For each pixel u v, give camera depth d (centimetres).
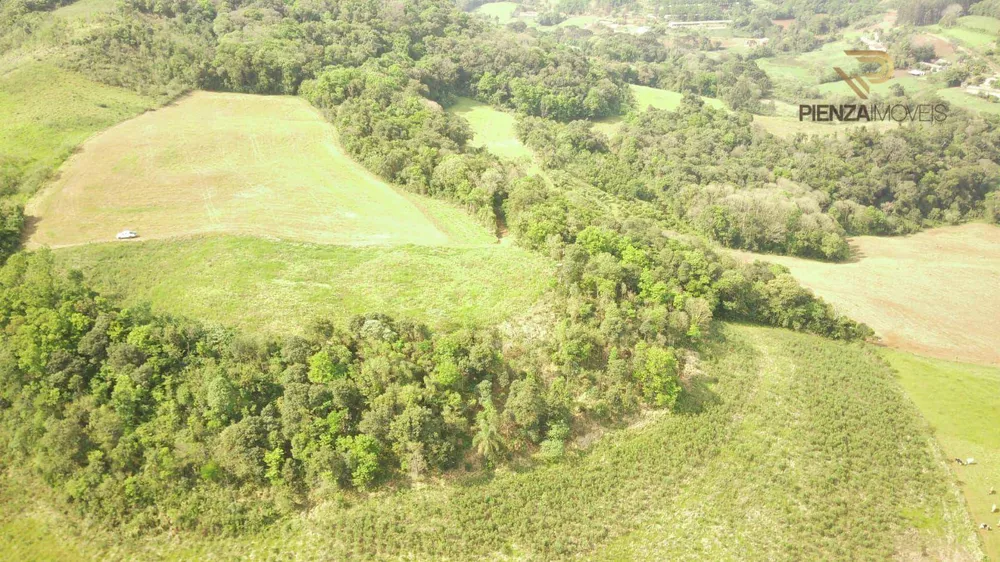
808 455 6156
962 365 8000
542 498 5484
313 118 12000
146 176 9356
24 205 8381
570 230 8212
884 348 8312
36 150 9550
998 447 6512
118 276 7169
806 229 10962
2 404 5750
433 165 10044
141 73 12031
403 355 5894
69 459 5262
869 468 6116
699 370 6944
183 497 5197
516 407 5672
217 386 5400
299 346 5803
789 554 5256
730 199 11325
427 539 5109
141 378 5538
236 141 10738
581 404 6119
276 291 7075
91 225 8094
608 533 5309
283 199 9144
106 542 5006
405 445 5419
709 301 7812
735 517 5525
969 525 5653
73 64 11531
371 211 9081
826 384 7119
